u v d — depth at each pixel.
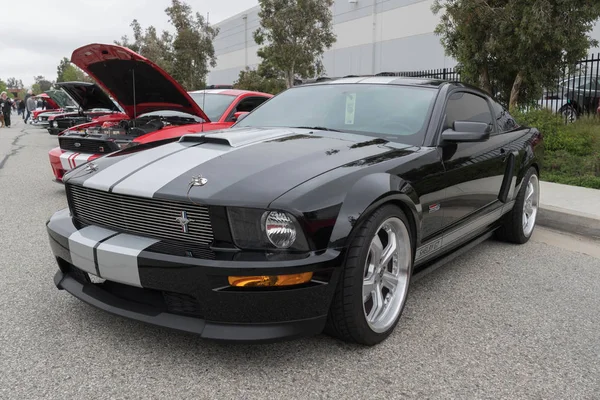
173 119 6.31
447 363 2.46
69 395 2.12
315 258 2.17
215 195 2.19
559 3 8.31
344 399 2.14
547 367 2.45
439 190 2.96
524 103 9.92
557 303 3.24
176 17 23.41
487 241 4.69
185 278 2.16
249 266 2.09
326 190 2.28
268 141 2.88
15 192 6.61
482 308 3.13
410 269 2.79
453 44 10.40
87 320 2.80
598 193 6.05
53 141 15.03
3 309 2.94
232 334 2.15
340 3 27.34
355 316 2.37
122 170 2.62
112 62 5.31
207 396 2.13
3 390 2.14
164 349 2.50
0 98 23.25
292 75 18.44
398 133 3.16
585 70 10.45
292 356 2.46
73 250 2.50
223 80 41.50
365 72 26.00
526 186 4.42
